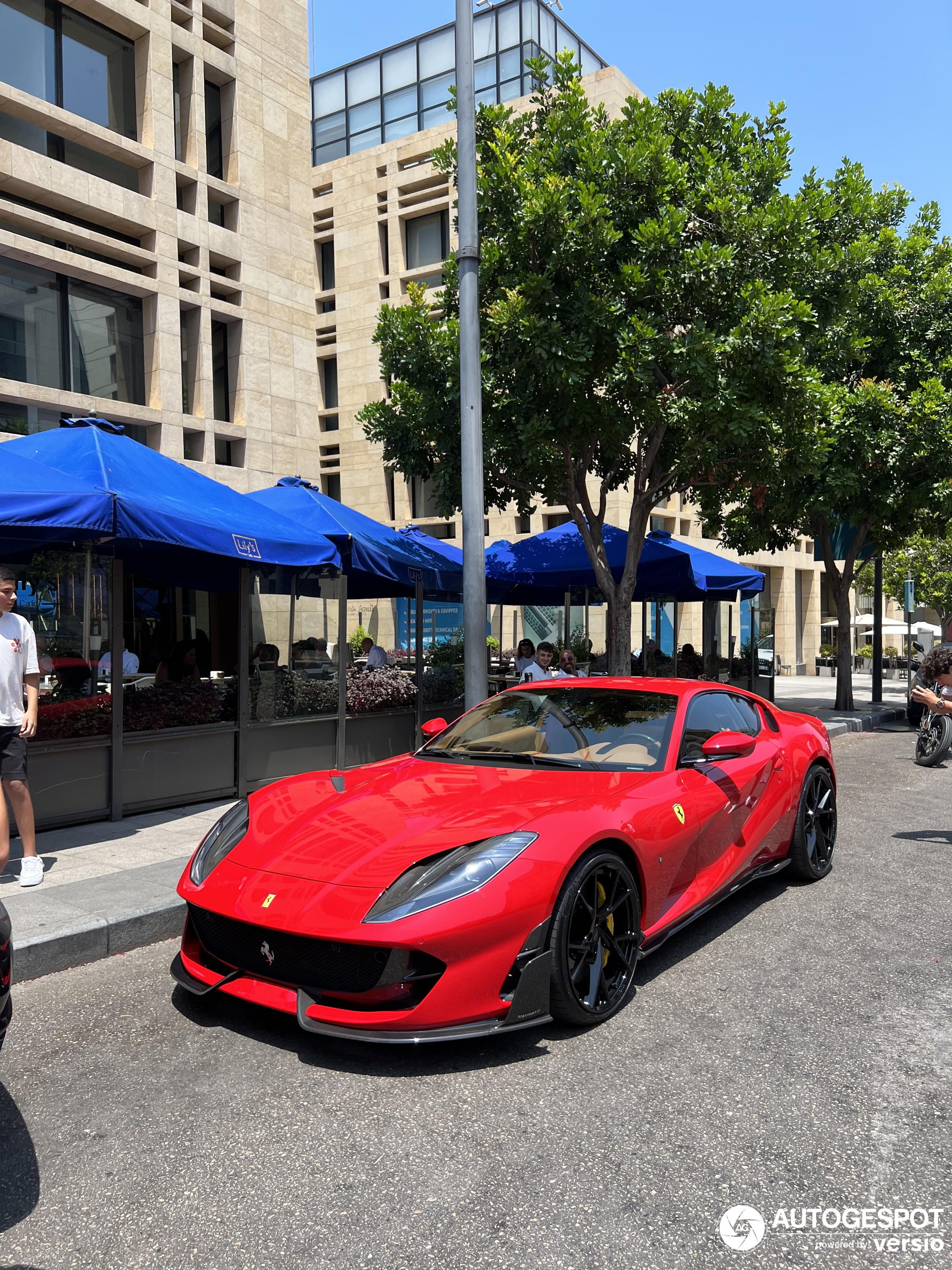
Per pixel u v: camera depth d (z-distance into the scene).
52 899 4.63
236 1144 2.53
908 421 13.92
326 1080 2.91
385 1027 2.90
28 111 15.09
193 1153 2.49
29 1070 3.04
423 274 28.45
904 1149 2.48
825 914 4.70
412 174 28.55
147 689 7.25
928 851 6.22
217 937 3.34
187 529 6.14
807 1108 2.71
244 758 7.80
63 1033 3.34
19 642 5.00
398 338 10.00
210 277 17.92
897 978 3.79
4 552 6.51
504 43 28.34
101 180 16.06
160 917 4.50
